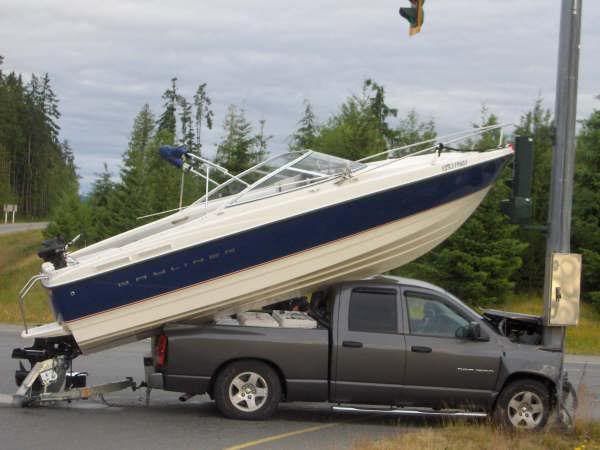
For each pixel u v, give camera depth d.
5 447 8.12
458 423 9.65
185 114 70.31
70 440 8.51
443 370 9.62
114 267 9.65
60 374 10.02
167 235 9.87
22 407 10.15
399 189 10.03
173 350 9.65
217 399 9.73
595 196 32.97
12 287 35.44
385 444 8.37
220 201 10.80
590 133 33.47
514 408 9.66
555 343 9.84
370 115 35.47
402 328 9.73
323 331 9.74
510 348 9.70
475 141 30.86
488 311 10.99
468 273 31.47
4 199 93.06
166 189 40.91
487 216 31.80
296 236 9.92
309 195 9.97
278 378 9.76
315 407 11.24
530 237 36.34
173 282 9.77
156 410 10.39
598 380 15.27
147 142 48.97
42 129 105.88
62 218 52.00
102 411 10.21
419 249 10.59
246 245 9.84
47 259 9.92
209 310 9.99
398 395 9.66
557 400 9.61
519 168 9.91
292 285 10.13
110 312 9.70
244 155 40.44
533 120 37.62
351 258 10.12
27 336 10.01
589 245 33.53
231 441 8.71
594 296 31.91
